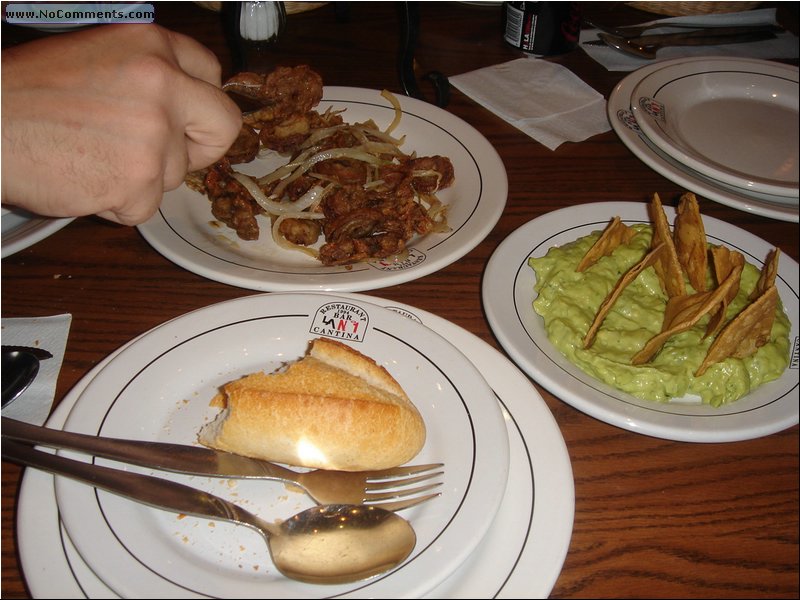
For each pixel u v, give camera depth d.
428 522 0.80
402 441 0.89
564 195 1.56
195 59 1.21
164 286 1.25
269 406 0.89
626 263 1.25
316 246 1.45
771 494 0.94
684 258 1.22
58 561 0.76
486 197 1.47
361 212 1.38
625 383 1.02
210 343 1.04
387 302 1.13
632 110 1.69
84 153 0.97
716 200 1.47
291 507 0.87
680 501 0.92
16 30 2.04
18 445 0.84
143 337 1.02
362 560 0.77
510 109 1.83
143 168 1.00
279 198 1.56
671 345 1.09
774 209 1.43
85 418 0.91
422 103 1.77
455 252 1.29
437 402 0.95
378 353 1.02
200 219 1.47
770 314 1.05
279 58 2.01
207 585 0.73
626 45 2.09
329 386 0.94
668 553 0.86
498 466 0.84
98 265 1.29
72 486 0.80
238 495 0.88
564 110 1.84
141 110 0.98
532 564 0.77
